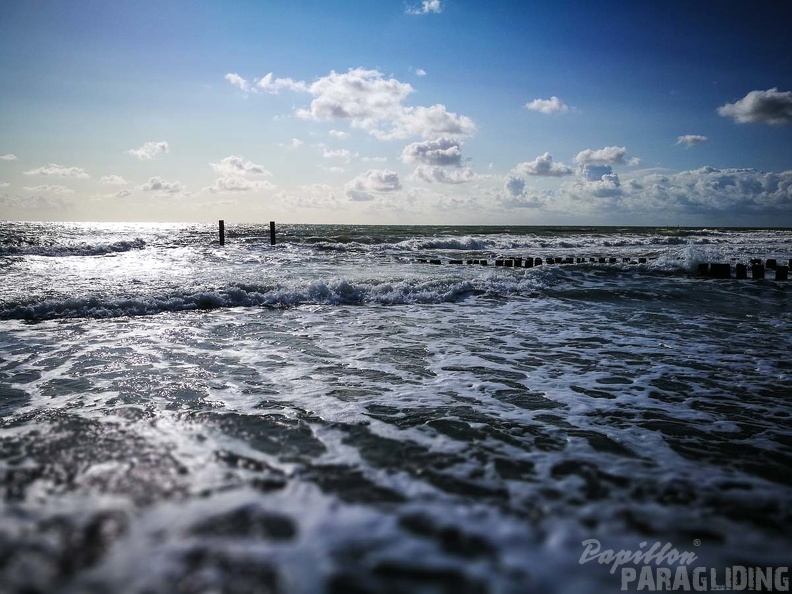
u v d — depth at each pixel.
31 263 16.91
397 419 4.30
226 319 8.92
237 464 3.33
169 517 2.61
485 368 6.01
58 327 7.99
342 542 2.42
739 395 5.05
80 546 2.32
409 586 2.12
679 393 5.10
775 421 4.34
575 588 2.14
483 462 3.46
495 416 4.41
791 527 2.69
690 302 11.20
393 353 6.71
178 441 3.72
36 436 3.76
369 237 32.91
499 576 2.21
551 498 2.95
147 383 5.25
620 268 15.59
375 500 2.87
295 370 5.85
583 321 9.05
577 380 5.55
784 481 3.23
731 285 13.68
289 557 2.28
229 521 2.58
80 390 4.98
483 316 9.51
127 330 7.86
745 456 3.62
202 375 5.59
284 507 2.75
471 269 16.75
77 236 31.73
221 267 16.47
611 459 3.54
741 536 2.59
